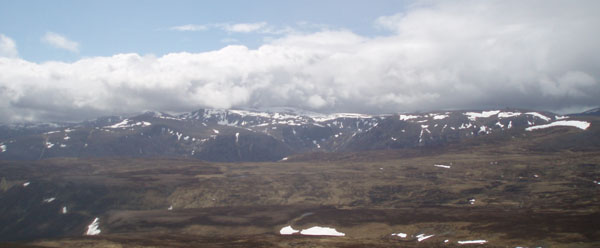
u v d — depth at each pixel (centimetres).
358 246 15000
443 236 16600
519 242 14588
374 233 18525
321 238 17188
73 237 18275
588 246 13275
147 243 16225
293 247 15025
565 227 15588
